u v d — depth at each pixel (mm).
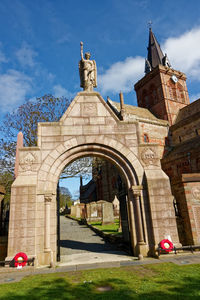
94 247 12547
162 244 8688
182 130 37281
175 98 46844
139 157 10219
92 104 10742
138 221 9344
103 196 42906
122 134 10453
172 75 48219
